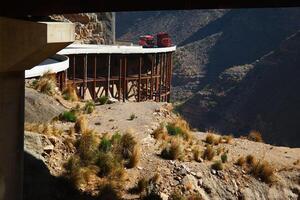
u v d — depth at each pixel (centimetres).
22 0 1208
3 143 1211
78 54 4684
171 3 1155
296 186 2138
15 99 1235
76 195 1570
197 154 2039
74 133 1952
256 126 14000
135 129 2266
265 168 2106
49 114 2108
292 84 14200
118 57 5769
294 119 13212
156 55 6412
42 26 1140
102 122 2323
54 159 1708
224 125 15112
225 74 17062
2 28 1145
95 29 6838
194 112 16450
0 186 1214
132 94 6050
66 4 1202
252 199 1947
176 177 1817
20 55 1152
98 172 1739
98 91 5194
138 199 1638
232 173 2023
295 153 2470
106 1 1180
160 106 2847
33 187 1462
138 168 1844
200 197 1738
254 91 15100
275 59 15650
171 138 2247
